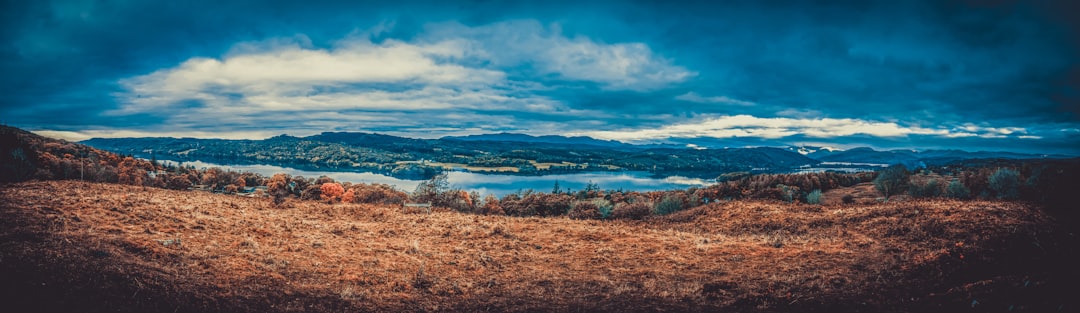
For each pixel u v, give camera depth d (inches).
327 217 944.9
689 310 445.4
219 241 607.5
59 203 698.8
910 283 492.7
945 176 2613.2
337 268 553.9
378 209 1077.8
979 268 502.9
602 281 567.2
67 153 2989.7
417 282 525.3
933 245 692.1
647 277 589.0
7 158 1598.2
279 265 528.7
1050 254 516.4
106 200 768.3
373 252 658.8
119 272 408.2
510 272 612.1
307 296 444.1
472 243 775.1
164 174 3695.9
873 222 916.0
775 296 467.8
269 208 986.1
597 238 839.7
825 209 1162.0
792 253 691.4
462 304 470.0
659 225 1095.6
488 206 2433.6
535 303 476.7
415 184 7632.9
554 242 807.1
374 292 481.4
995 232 703.1
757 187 2603.3
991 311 356.5
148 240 540.4
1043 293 364.8
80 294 355.9
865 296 453.4
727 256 691.4
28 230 497.0
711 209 1381.6
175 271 447.2
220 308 382.0
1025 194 1305.4
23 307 321.1
